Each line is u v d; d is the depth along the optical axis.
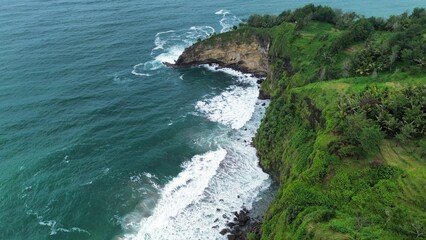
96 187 61.44
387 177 42.62
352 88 59.62
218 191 60.41
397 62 65.19
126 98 87.25
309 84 67.94
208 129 77.19
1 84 88.44
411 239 35.72
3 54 102.00
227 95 91.12
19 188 60.47
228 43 103.75
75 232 53.81
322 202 43.31
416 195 40.00
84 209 57.47
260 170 65.38
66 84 90.62
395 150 45.88
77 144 70.88
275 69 88.00
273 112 70.94
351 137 46.09
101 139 72.94
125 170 65.38
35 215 56.06
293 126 63.25
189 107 85.44
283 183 55.00
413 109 47.69
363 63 67.12
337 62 73.81
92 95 87.25
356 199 41.75
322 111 55.97
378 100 51.91
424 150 44.09
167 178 63.81
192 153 70.00
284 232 42.81
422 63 60.88
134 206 58.06
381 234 36.34
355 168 44.53
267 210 53.19
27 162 65.69
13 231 53.56
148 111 83.00
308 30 93.56
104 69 99.19
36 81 90.81
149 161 67.69
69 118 78.38
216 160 67.81
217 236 52.38
